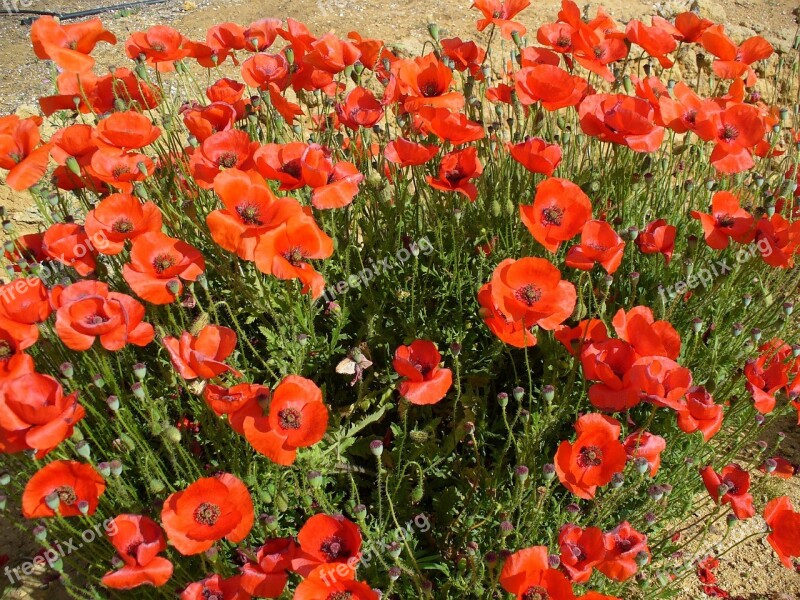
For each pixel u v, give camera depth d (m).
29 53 2.26
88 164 1.02
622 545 0.85
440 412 1.11
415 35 2.03
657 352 0.90
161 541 0.81
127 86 1.13
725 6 2.46
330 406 1.05
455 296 1.14
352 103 1.09
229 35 1.20
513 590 0.80
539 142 0.99
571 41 1.16
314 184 0.96
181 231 1.11
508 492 1.02
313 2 2.28
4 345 0.86
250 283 1.10
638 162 1.19
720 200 1.02
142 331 0.89
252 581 0.81
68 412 0.81
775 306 1.18
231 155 1.00
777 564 1.13
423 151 1.02
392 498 1.03
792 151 1.38
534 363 1.13
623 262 1.17
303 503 1.00
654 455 0.91
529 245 1.11
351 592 0.80
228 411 0.84
